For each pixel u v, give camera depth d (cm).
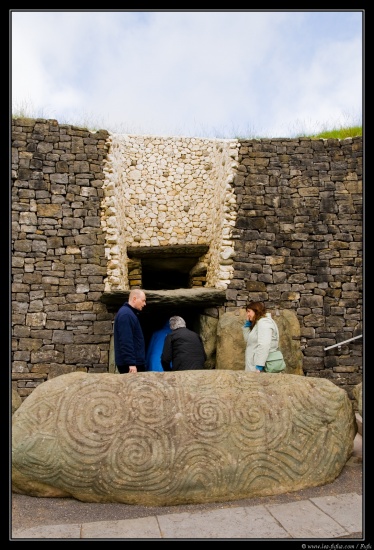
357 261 767
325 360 747
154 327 888
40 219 712
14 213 702
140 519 361
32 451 391
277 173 767
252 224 759
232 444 402
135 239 883
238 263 753
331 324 755
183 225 898
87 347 711
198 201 905
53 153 723
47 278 709
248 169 763
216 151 873
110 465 386
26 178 709
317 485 414
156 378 426
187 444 395
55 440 392
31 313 699
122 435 393
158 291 738
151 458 388
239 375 443
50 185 719
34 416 405
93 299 721
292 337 732
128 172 890
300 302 755
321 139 777
